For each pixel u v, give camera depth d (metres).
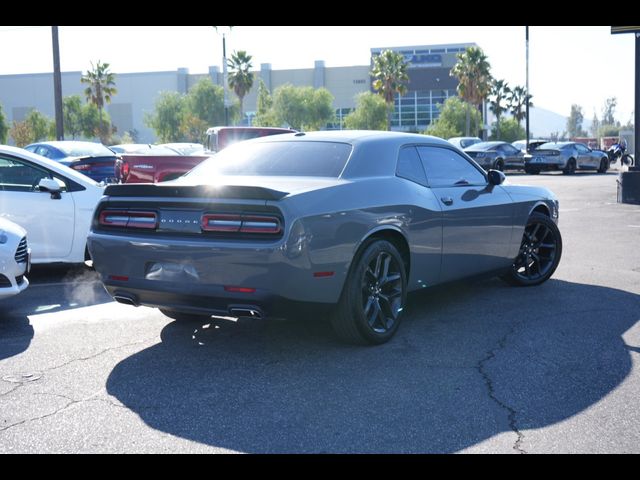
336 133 5.28
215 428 3.33
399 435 3.23
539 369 4.15
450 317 5.43
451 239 5.32
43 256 7.07
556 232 6.70
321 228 4.15
